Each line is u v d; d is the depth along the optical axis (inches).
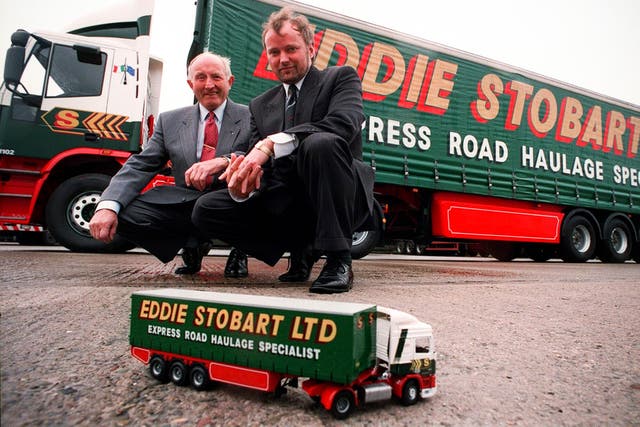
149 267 115.0
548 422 22.5
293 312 22.8
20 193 171.9
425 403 24.8
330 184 69.5
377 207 220.7
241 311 24.3
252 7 181.8
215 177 85.8
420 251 525.0
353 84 77.7
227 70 93.7
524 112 260.5
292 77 77.2
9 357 30.5
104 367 29.1
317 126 70.9
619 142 310.7
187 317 26.0
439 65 228.2
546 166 268.4
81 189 177.2
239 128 91.1
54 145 173.3
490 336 44.3
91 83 180.1
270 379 23.1
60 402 22.5
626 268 221.9
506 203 258.2
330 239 70.0
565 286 104.2
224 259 174.6
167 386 26.0
